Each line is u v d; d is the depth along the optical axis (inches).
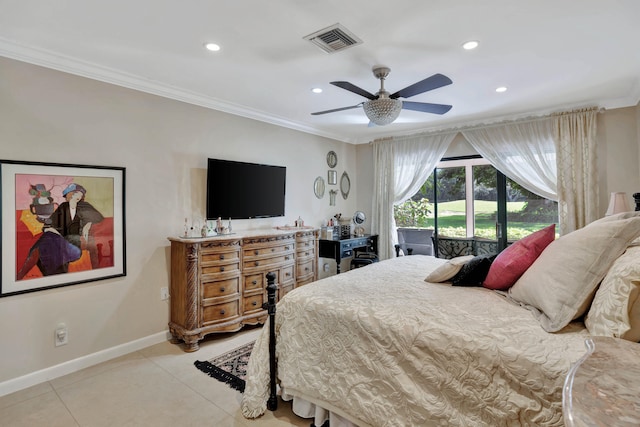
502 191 177.0
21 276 94.7
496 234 178.9
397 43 92.7
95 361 108.6
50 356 99.8
